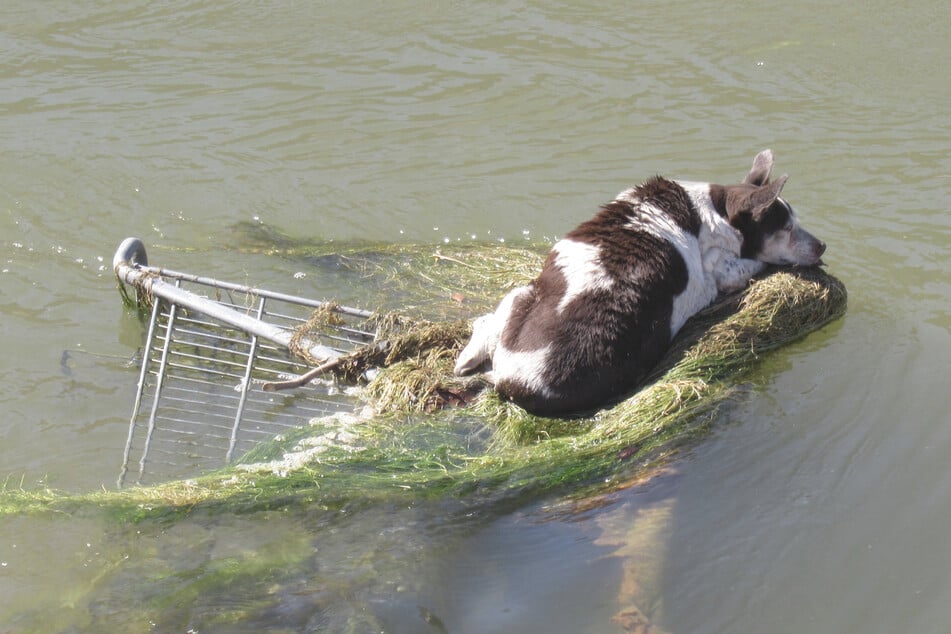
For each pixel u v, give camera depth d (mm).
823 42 12227
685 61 11914
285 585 4840
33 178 9641
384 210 9352
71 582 4871
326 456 5691
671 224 6527
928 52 11930
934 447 5824
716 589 4805
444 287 7953
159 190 9562
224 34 13016
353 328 7109
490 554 5039
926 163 9758
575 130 10602
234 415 6387
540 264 8125
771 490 5457
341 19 13258
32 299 7836
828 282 7078
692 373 6133
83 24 13375
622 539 5105
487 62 12031
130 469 5832
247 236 8883
